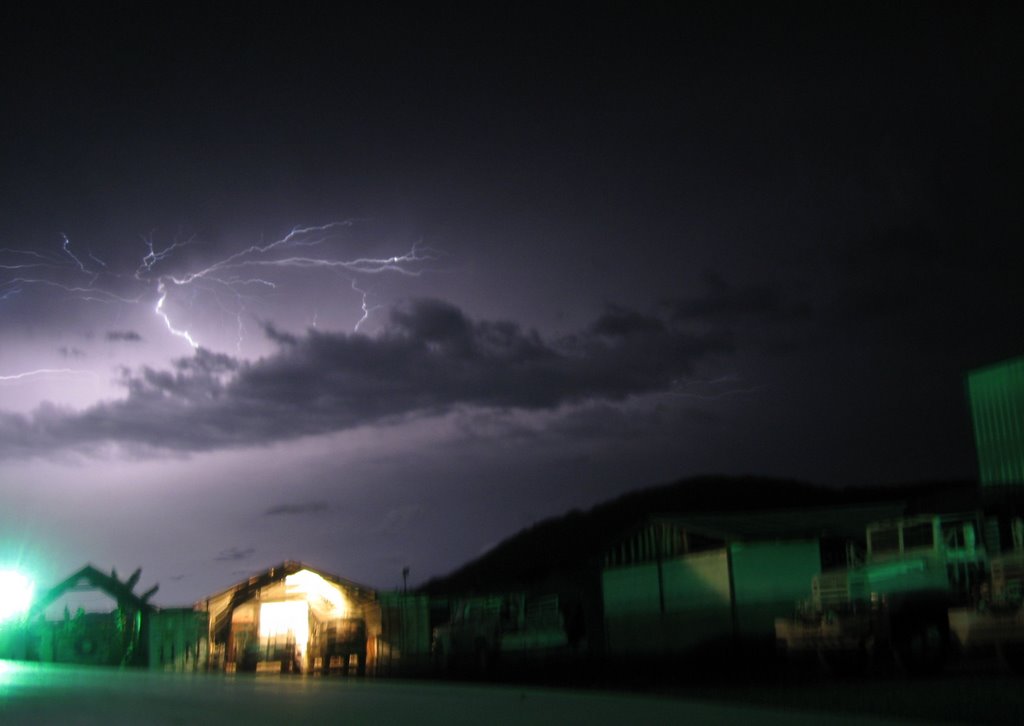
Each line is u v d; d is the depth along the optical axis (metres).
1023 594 14.87
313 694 12.64
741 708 9.84
